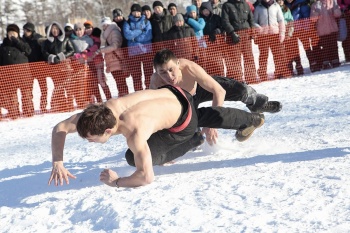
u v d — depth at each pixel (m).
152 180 4.49
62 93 11.13
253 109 6.22
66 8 28.91
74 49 11.21
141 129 4.43
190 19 11.28
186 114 4.82
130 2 29.27
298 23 11.87
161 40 11.17
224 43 11.30
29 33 11.24
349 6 12.14
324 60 12.15
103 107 4.28
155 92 4.79
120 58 11.28
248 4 11.66
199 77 5.51
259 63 11.71
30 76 10.96
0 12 28.14
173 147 5.01
